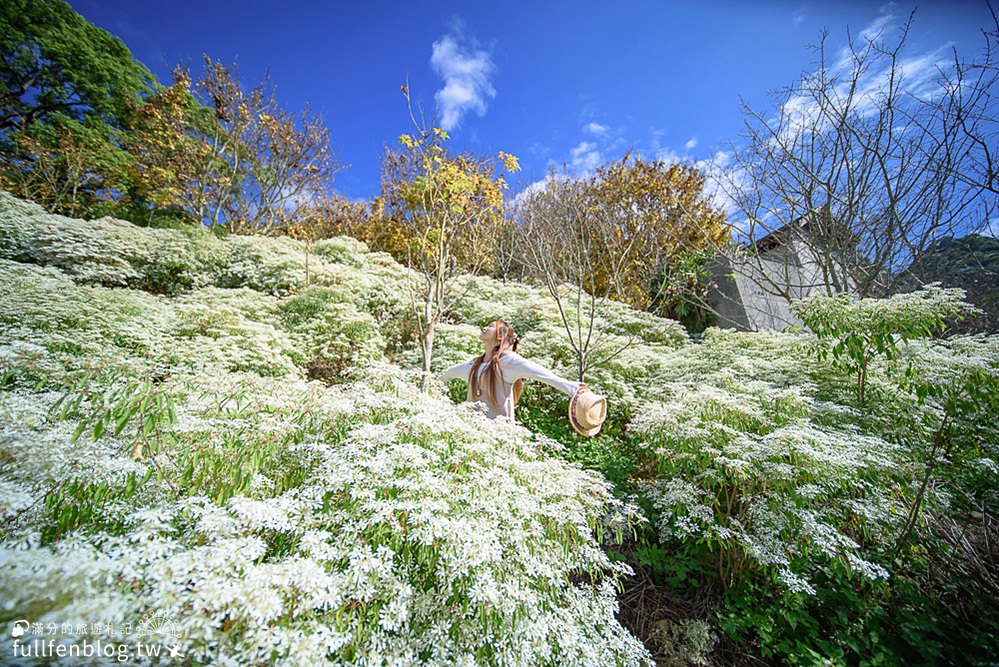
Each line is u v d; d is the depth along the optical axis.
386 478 1.50
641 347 5.39
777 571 2.03
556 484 1.89
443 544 1.38
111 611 0.82
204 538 1.25
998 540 2.26
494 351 2.55
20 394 1.69
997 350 2.70
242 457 1.55
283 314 5.48
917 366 2.81
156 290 6.57
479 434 1.96
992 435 2.61
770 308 9.04
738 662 2.04
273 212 13.22
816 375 3.49
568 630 1.51
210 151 12.11
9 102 12.19
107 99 13.21
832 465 2.03
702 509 2.13
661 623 2.18
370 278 7.02
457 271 5.82
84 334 3.35
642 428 2.61
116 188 12.15
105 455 1.40
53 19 12.16
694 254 8.80
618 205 8.21
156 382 2.00
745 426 2.48
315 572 1.12
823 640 1.98
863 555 2.18
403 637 1.33
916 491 2.32
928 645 1.88
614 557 2.30
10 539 1.10
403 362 4.77
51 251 5.70
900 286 5.64
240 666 0.93
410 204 6.32
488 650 1.37
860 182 5.48
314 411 1.99
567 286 6.59
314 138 12.80
